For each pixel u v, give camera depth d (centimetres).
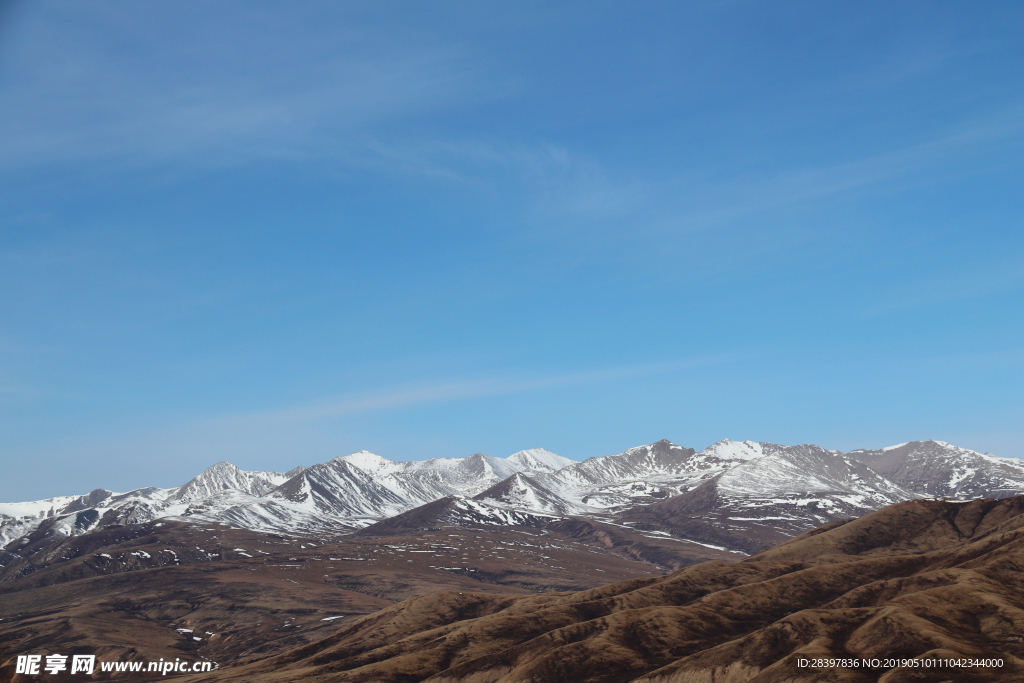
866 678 17975
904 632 19838
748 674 19800
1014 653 18675
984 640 19850
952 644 19038
